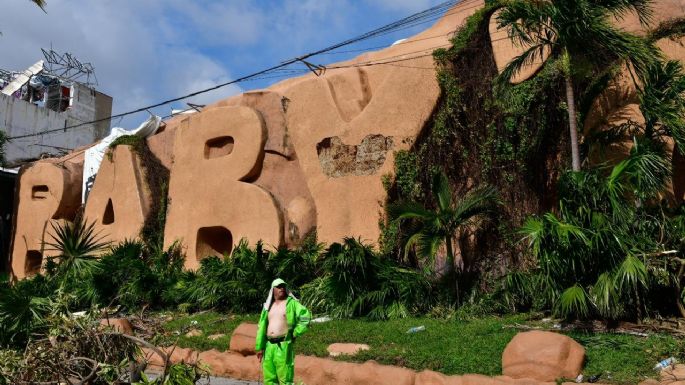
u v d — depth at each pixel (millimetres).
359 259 11039
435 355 7910
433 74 13086
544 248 8625
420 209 11148
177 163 18594
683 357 7020
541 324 9078
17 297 8984
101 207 21547
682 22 11414
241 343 9297
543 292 9086
